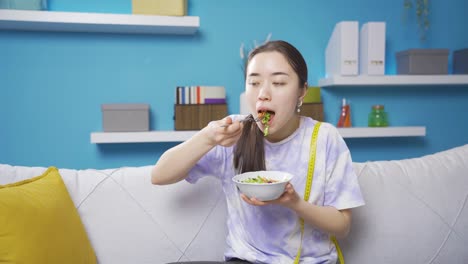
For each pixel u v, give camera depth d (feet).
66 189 4.00
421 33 8.26
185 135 7.17
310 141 3.71
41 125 7.35
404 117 8.43
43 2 6.88
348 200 3.59
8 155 7.29
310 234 3.69
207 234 4.23
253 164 3.69
